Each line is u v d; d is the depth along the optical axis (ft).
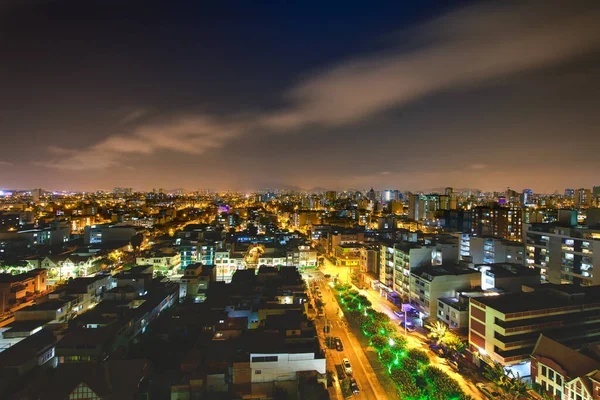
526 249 427.74
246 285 360.48
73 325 270.67
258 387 200.44
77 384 183.73
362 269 484.33
